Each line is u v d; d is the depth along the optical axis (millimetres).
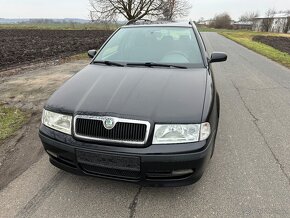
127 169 2488
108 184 2979
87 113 2533
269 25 66938
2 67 9625
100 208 2648
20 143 3873
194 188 2951
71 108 2662
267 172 3273
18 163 3381
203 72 3422
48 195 2811
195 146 2443
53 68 9656
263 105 5723
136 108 2529
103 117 2471
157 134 2428
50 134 2727
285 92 6777
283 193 2895
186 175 2566
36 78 7891
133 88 2881
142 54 3877
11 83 7246
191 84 3025
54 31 36094
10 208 2631
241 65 10781
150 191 2887
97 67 3664
